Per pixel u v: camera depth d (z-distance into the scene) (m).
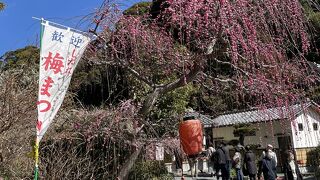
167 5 5.23
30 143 5.91
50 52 4.63
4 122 5.60
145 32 5.54
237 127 16.12
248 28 4.66
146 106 5.67
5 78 6.07
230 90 5.91
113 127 5.71
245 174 10.98
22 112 5.75
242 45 4.61
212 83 6.16
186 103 9.80
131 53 5.54
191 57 5.44
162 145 7.36
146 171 7.46
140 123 6.01
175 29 5.42
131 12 5.70
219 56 5.48
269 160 9.83
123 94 7.44
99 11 5.26
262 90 5.14
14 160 5.76
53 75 4.60
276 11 4.81
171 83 5.71
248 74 5.09
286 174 10.52
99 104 7.61
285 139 14.93
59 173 5.64
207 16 4.63
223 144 11.16
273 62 5.01
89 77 6.95
